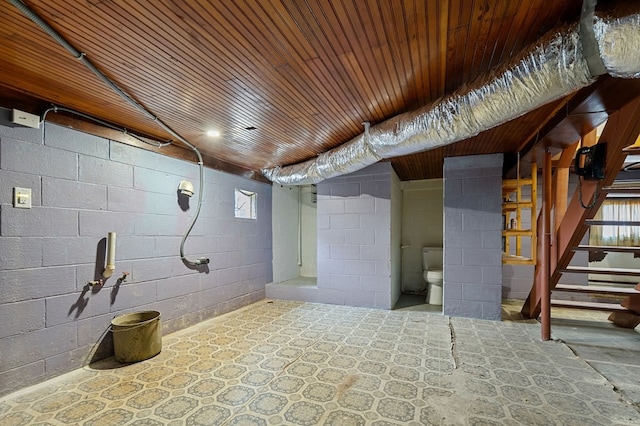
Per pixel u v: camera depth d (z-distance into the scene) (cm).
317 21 146
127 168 290
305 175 416
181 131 302
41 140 228
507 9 139
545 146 301
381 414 184
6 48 163
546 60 154
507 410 187
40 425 175
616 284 505
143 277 301
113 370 241
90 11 135
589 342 298
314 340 301
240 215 443
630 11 120
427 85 213
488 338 308
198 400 199
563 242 311
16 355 212
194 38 156
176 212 340
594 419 178
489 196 377
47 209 231
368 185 430
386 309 416
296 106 245
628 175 451
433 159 404
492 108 191
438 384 218
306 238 573
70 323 242
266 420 179
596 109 215
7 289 209
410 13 141
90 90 212
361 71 193
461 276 385
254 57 175
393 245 446
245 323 356
